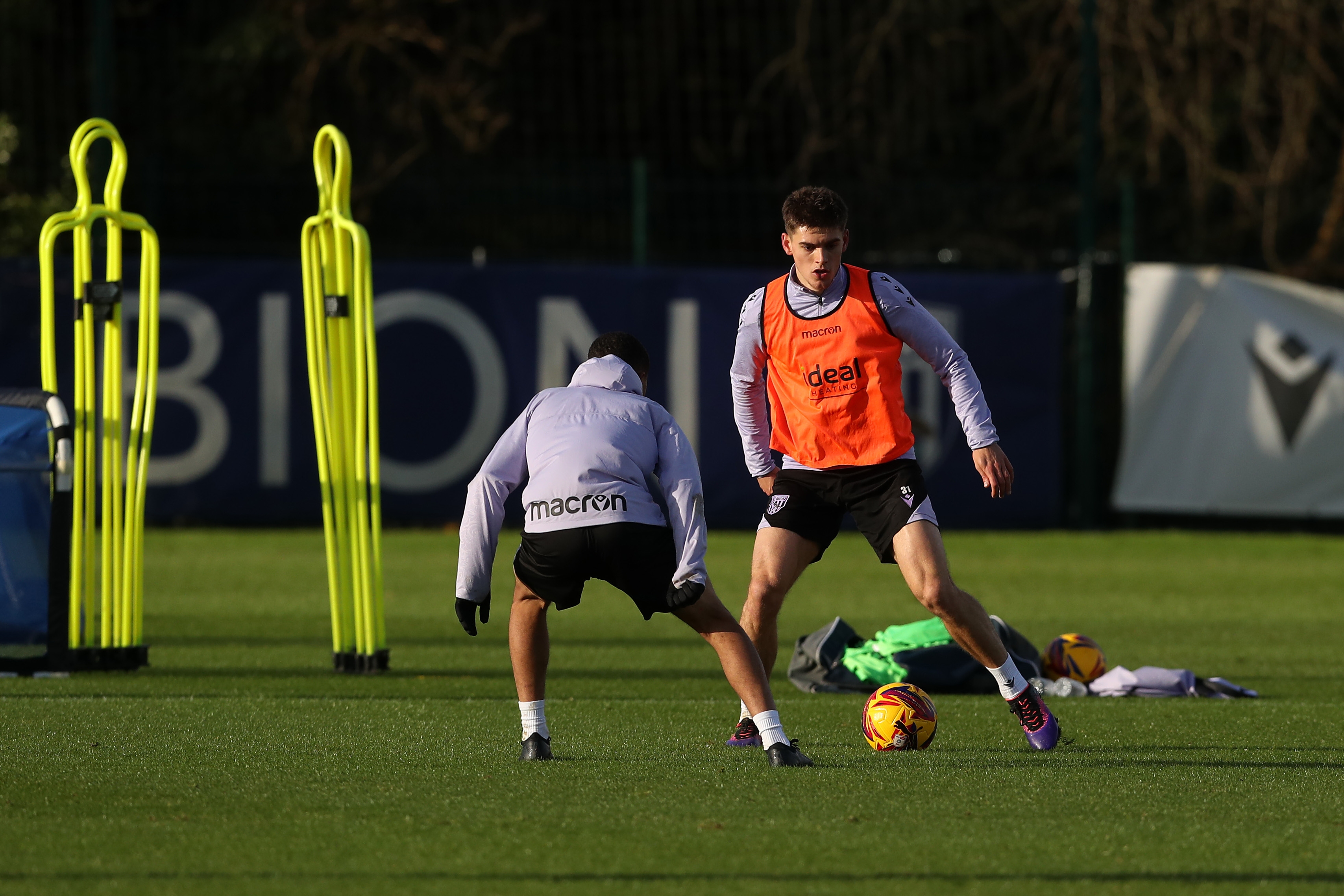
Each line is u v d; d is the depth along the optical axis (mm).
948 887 13273
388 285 54094
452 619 35188
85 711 22391
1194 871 13781
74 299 26531
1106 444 58000
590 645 31219
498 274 54469
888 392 19219
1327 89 70688
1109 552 51219
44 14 65750
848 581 43344
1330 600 40281
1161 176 73312
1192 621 36156
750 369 20016
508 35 70188
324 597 38250
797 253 19000
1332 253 67375
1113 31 71562
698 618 18281
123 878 13359
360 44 69188
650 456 17609
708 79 75375
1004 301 55125
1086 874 13656
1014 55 76000
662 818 15508
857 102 72188
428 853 14188
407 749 19484
